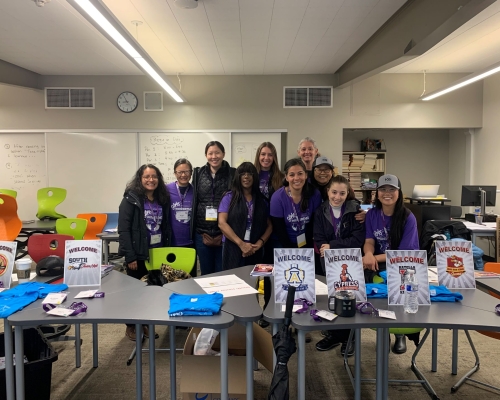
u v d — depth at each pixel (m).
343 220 2.70
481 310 1.76
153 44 4.69
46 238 2.54
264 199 3.04
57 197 5.36
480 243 6.09
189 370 1.86
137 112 6.22
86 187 6.28
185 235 3.31
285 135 6.39
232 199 2.88
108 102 6.21
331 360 2.76
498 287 2.10
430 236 3.38
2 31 4.23
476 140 6.52
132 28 4.14
